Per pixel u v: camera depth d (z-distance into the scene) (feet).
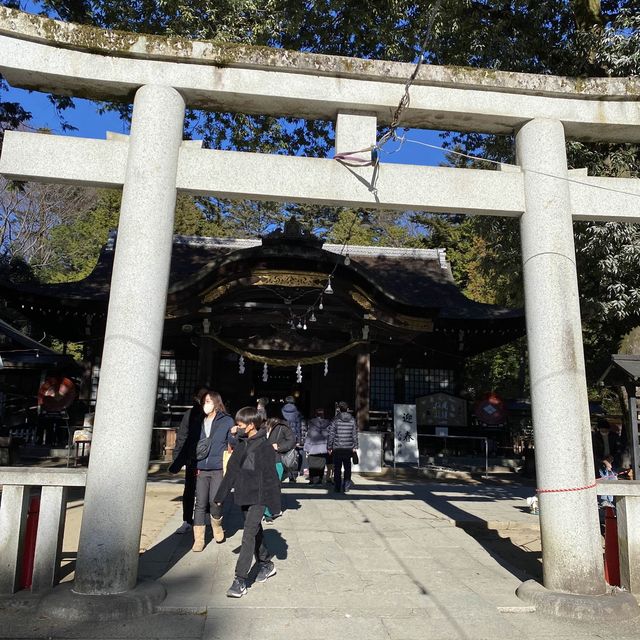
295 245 47.29
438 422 58.54
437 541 22.16
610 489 16.01
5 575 14.34
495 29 32.40
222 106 17.53
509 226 36.04
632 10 31.71
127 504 14.06
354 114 17.61
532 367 16.40
